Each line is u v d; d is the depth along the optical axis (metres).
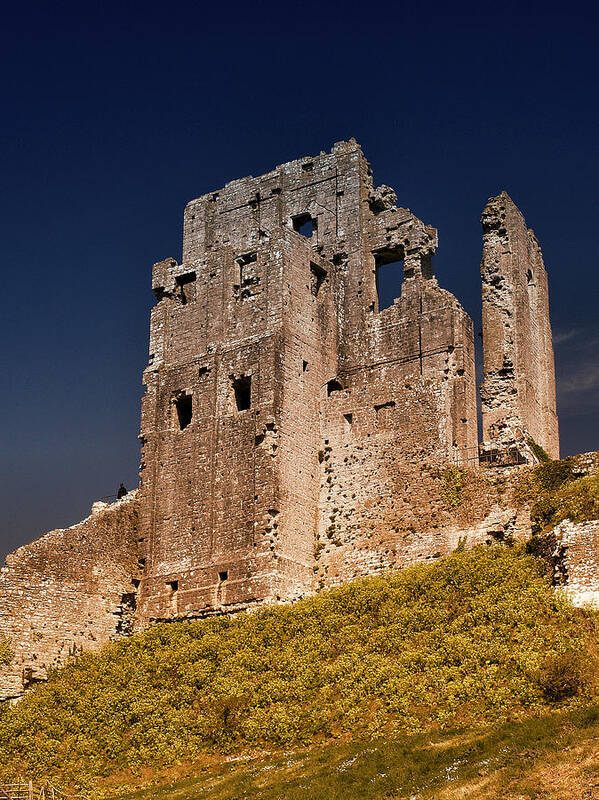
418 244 72.31
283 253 70.81
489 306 70.75
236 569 66.12
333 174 76.50
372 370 71.50
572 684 46.03
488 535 62.31
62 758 55.12
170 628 64.69
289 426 68.38
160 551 69.81
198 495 69.25
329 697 52.25
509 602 53.22
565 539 55.03
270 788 45.84
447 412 67.50
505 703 46.47
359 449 69.06
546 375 74.75
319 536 68.44
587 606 51.97
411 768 43.69
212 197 80.75
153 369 73.81
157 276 76.19
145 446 72.19
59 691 61.25
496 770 41.59
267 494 66.25
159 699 57.88
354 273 73.88
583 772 39.62
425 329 70.06
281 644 59.56
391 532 66.06
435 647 52.66
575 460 61.66
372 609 59.25
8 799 50.44
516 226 72.94
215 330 72.00
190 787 49.09
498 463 65.50
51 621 65.75
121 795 50.47
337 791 43.72
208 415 70.38
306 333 71.12
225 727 53.41
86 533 68.62
